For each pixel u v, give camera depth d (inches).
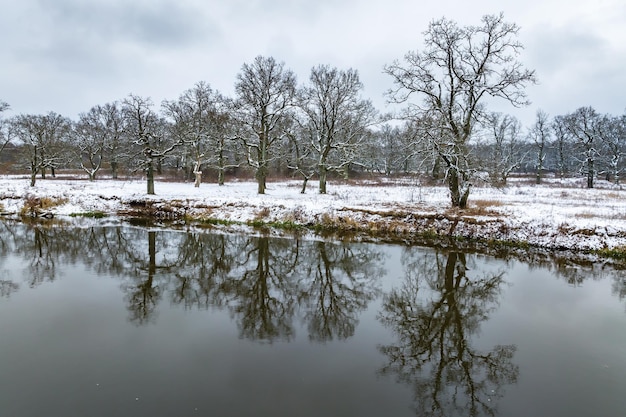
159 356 338.3
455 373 323.0
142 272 599.5
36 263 630.5
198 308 460.1
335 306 483.8
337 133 1288.1
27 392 281.0
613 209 909.8
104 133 1889.8
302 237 840.3
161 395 279.1
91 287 521.7
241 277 592.4
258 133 1240.2
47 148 1617.9
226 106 1310.3
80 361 327.0
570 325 417.1
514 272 611.2
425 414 265.1
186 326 405.4
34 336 371.9
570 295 508.1
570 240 731.4
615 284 548.7
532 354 354.3
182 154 1440.7
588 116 2041.1
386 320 440.5
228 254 716.7
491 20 851.4
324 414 261.6
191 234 857.5
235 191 1305.4
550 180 2091.5
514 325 419.2
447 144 890.7
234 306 473.4
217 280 576.1
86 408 262.5
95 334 379.2
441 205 989.8
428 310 470.6
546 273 603.8
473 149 959.6
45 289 508.1
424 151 902.4
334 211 949.2
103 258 671.1
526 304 479.8
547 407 275.3
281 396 282.2
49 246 742.5
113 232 862.5
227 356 342.0
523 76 832.9
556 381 309.6
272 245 776.3
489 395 290.4
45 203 1083.3
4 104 1683.1
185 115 1400.1
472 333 401.7
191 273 603.8
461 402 281.6
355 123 1283.2
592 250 706.2
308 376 311.9
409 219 881.5
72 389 285.4
